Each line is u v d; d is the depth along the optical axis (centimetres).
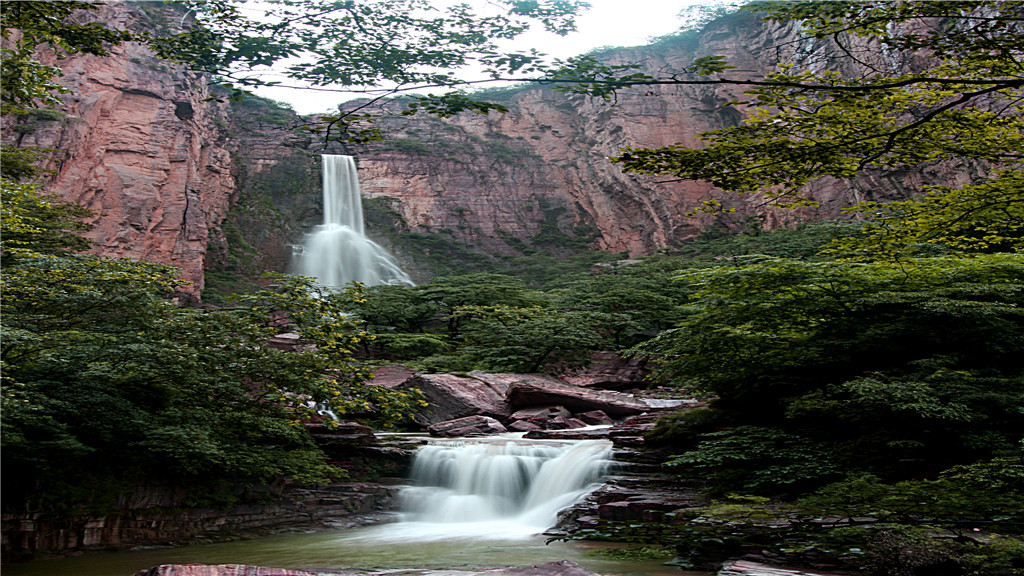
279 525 1864
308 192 7500
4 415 1353
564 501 1911
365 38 871
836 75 816
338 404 1875
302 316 1962
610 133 8125
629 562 1249
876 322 1717
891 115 795
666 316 4394
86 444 1591
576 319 3966
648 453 1966
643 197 7794
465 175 8369
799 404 1603
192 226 5591
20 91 1781
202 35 907
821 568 905
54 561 1440
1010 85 709
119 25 5359
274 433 1934
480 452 2322
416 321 4928
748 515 1083
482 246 8062
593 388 3734
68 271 1605
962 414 1349
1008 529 915
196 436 1625
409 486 2239
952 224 1066
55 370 1546
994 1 751
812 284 1762
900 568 825
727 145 798
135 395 1709
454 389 3091
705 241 6881
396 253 7700
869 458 1474
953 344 1689
